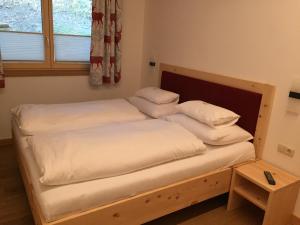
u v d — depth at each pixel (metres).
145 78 3.89
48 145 1.79
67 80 3.47
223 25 2.64
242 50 2.49
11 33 3.03
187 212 2.29
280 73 2.21
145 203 1.80
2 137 3.25
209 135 2.25
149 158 1.86
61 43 3.35
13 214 2.12
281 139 2.26
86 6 3.38
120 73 3.74
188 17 3.03
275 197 1.98
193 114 2.49
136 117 2.81
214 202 2.46
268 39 2.27
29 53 3.19
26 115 2.41
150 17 3.64
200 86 2.89
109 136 2.00
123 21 3.63
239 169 2.22
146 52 3.80
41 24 3.16
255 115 2.40
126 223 1.76
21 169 2.30
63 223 1.48
